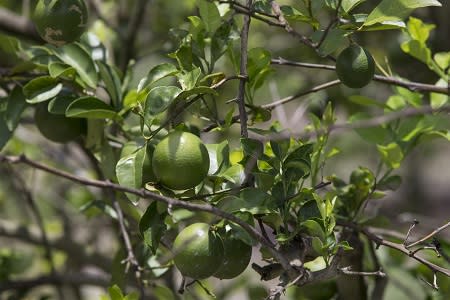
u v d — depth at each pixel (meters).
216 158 2.09
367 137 2.30
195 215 2.33
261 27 3.12
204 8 2.13
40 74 2.25
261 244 2.04
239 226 2.02
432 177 5.59
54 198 2.96
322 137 2.19
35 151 2.99
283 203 2.06
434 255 2.40
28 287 2.60
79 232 2.98
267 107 2.21
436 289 2.10
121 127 2.21
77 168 2.81
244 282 2.72
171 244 2.24
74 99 2.19
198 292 2.67
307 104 2.46
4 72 2.24
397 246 2.13
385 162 2.27
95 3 2.66
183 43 2.12
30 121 2.60
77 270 2.86
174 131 2.01
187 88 2.06
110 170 2.21
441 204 5.39
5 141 2.21
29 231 2.75
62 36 2.15
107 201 2.37
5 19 2.57
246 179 2.05
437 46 2.75
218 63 2.67
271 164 2.07
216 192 2.05
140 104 2.08
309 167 2.07
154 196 1.97
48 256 2.63
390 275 2.47
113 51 2.70
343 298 2.30
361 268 2.27
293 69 3.02
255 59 2.14
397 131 2.30
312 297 2.36
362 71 2.09
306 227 2.07
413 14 2.80
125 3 2.83
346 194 2.28
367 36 2.84
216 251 2.00
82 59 2.23
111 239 2.90
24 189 2.64
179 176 1.99
